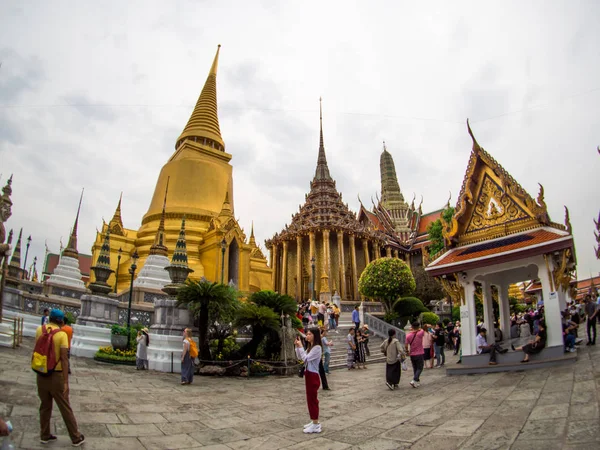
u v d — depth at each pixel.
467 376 13.37
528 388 9.80
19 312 21.30
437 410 8.97
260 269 54.09
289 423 8.63
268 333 18.36
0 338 16.27
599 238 15.90
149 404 9.91
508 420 7.39
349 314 34.59
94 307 19.91
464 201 16.83
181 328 17.30
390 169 86.75
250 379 15.55
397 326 33.34
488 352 14.34
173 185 45.81
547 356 12.86
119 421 8.10
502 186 15.96
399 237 64.50
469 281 15.66
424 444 6.62
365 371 18.78
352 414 9.38
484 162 16.59
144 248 40.75
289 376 16.69
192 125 53.06
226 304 16.55
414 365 12.75
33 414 7.71
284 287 53.19
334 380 15.86
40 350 6.29
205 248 40.34
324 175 61.19
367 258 54.38
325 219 53.72
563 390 8.86
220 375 15.78
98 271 22.70
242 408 10.14
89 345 18.39
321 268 51.81
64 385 6.37
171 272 20.08
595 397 7.75
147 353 16.53
